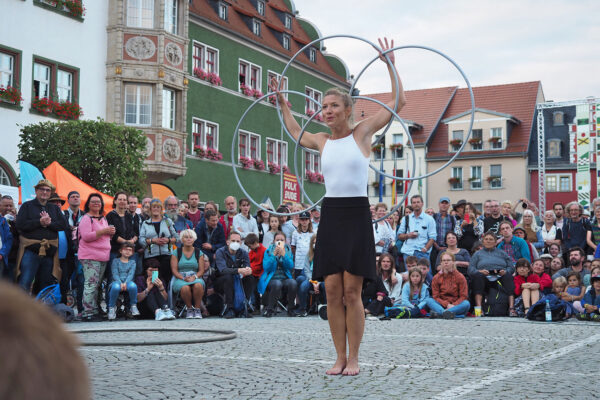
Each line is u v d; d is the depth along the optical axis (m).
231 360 5.83
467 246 13.76
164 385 4.60
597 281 11.45
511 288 12.39
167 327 9.48
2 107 22.05
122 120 26.64
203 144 32.25
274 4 39.91
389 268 12.16
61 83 24.70
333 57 45.38
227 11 34.91
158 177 27.92
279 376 4.97
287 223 14.09
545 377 4.93
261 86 36.72
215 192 32.81
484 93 65.38
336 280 5.06
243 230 13.70
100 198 11.19
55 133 21.47
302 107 40.56
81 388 0.51
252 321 10.92
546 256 12.86
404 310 11.77
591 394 4.27
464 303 11.88
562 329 9.01
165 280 12.06
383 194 63.88
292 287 12.72
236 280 12.27
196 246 12.73
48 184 10.59
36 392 0.49
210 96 32.59
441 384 4.62
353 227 5.00
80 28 25.38
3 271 10.59
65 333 0.52
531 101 64.12
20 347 0.49
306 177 40.12
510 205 14.34
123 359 5.90
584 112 40.25
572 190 61.66
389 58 5.71
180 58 28.31
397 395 4.21
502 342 7.27
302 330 8.93
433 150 63.62
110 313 11.21
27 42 23.17
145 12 27.20
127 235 11.57
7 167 22.11
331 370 5.06
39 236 10.44
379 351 6.48
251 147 35.94
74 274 11.73
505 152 62.03
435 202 63.34
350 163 5.00
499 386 4.54
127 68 26.62
